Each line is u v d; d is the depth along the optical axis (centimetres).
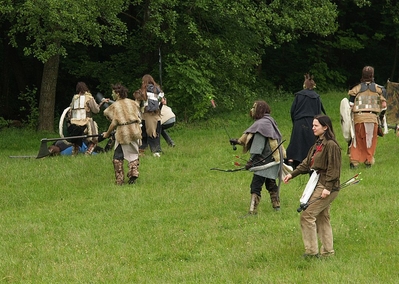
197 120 2366
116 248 1071
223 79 2514
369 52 3541
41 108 2453
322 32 2548
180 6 2467
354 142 1554
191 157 1775
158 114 1738
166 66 2517
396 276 872
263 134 1161
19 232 1175
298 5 2550
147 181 1518
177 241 1088
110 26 2372
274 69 3319
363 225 1114
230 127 2289
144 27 2377
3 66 3064
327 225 962
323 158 920
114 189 1444
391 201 1259
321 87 3238
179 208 1298
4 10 1958
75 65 2792
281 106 2594
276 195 1223
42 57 2030
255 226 1134
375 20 3509
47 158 1769
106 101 1794
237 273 916
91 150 1781
